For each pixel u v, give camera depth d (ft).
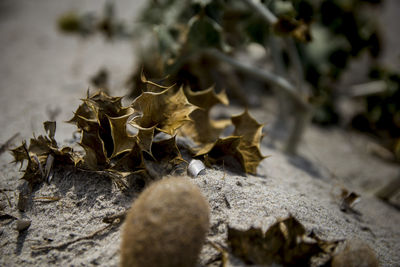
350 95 2.07
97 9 3.60
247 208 0.95
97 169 0.98
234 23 1.62
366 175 1.78
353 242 0.86
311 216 0.99
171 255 0.74
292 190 1.13
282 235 0.85
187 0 1.52
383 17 3.82
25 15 3.54
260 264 0.85
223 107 2.07
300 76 1.56
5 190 1.04
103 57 2.56
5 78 2.12
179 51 1.38
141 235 0.75
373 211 1.28
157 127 0.99
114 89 1.79
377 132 2.20
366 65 2.81
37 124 1.44
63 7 3.77
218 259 0.85
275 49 1.77
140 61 1.65
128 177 0.98
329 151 2.02
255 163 1.11
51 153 1.02
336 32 1.65
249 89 2.38
